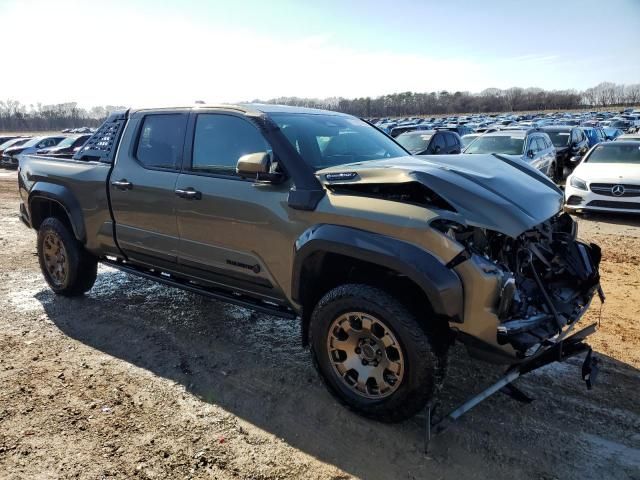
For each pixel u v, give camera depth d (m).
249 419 3.11
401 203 2.86
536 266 3.40
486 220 2.72
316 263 3.19
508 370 2.88
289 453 2.80
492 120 54.12
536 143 12.41
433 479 2.59
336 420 3.08
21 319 4.66
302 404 3.26
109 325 4.52
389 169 2.97
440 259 2.66
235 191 3.55
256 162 3.20
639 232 8.19
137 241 4.33
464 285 2.66
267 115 3.65
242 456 2.77
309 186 3.20
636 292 5.24
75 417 3.10
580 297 3.41
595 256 3.63
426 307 2.87
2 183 17.53
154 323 4.56
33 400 3.28
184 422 3.07
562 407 3.20
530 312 2.94
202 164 3.85
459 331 2.75
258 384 3.51
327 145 3.75
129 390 3.43
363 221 2.90
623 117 51.75
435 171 2.95
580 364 3.75
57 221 5.01
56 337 4.27
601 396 3.31
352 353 3.04
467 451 2.80
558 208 3.34
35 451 2.79
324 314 3.08
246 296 3.87
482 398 2.78
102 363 3.81
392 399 2.87
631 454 2.76
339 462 2.73
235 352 4.00
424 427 3.01
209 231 3.77
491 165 3.48
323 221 3.09
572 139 15.26
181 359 3.88
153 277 4.49
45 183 5.05
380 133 4.54
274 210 3.35
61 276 5.14
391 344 2.85
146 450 2.80
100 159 4.62
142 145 4.32
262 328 4.46
